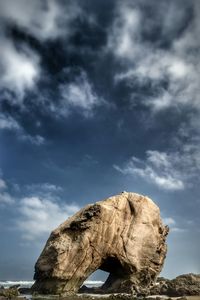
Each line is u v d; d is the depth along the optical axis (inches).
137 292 2176.4
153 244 2405.3
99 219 2285.9
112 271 2450.8
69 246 2160.4
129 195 2512.3
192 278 2294.5
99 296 2039.9
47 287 2101.4
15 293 2020.2
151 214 2485.2
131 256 2305.6
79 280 2181.3
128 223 2402.8
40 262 2154.3
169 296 2144.4
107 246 2271.2
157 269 2388.0
